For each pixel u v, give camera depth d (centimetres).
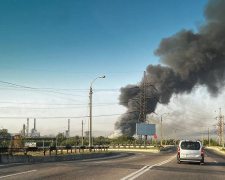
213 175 1419
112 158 2973
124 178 1203
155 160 2606
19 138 5769
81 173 1363
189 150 2120
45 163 2009
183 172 1512
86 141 12950
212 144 15550
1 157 1975
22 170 1463
